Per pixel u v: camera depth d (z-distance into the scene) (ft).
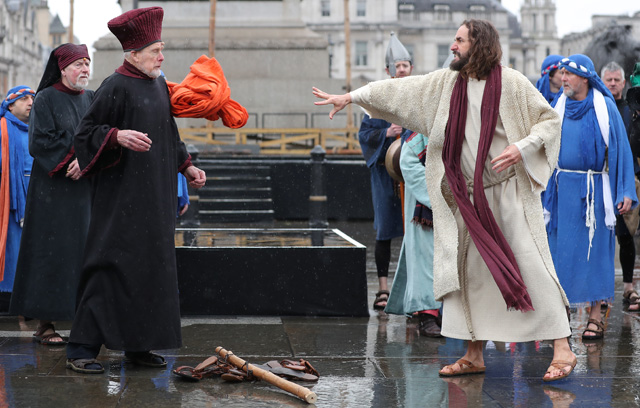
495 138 13.93
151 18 14.14
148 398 12.80
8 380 13.74
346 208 47.01
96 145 13.55
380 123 21.24
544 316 13.64
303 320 19.02
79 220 16.35
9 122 19.19
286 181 47.57
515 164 13.79
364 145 21.20
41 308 16.14
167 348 14.06
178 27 68.69
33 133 15.93
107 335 13.94
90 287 14.12
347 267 19.45
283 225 43.55
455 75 13.99
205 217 44.37
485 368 14.78
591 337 17.29
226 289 19.24
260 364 15.07
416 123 14.29
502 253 13.43
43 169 16.29
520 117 13.75
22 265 16.30
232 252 19.21
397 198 21.02
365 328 18.30
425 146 17.90
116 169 14.07
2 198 18.93
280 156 49.83
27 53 247.50
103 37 69.05
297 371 14.20
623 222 20.98
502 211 13.88
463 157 14.01
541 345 16.67
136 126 14.05
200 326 18.21
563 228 17.49
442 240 13.89
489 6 250.37
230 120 14.79
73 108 16.24
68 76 16.10
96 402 12.57
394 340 17.16
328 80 69.36
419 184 17.66
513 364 15.12
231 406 12.42
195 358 15.48
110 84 14.05
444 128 13.89
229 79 68.90
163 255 14.11
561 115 17.83
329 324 18.66
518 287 13.20
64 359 15.21
